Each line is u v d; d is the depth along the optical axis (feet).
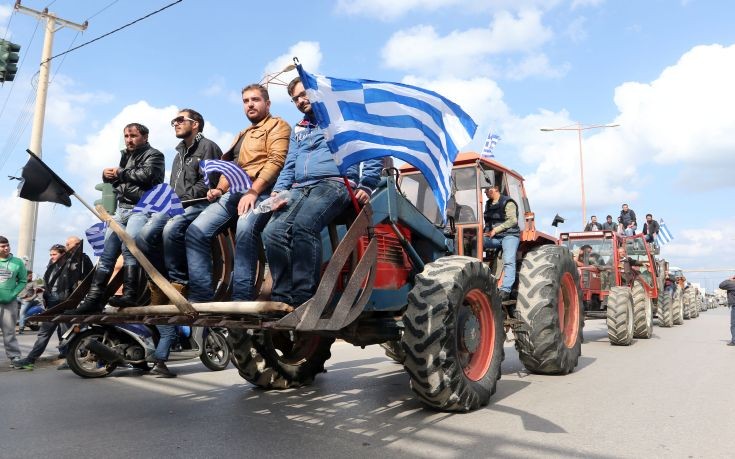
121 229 12.91
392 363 25.85
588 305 37.50
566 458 10.98
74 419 14.44
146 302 14.57
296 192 13.08
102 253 14.97
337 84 11.87
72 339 21.88
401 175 21.95
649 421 13.91
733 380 19.94
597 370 22.33
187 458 10.97
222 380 21.16
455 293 14.16
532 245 24.91
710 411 14.99
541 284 20.30
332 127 11.51
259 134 14.16
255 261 13.41
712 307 143.02
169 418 14.49
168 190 13.92
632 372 21.77
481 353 15.97
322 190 12.75
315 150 13.26
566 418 14.19
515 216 21.89
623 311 31.65
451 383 13.94
